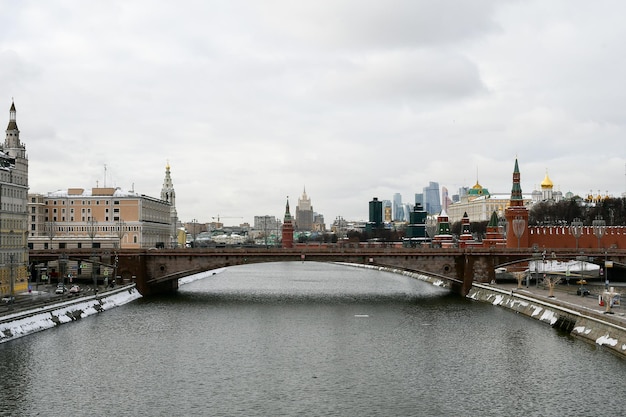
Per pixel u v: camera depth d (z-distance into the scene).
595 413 71.56
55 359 96.25
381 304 164.12
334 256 182.12
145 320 134.75
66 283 191.12
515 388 81.38
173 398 77.94
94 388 81.75
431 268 184.12
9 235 146.50
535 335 115.62
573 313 119.75
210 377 87.56
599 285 191.62
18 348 102.88
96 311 145.25
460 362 95.50
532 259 181.75
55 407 74.00
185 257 182.75
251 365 94.50
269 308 156.50
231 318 139.12
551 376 86.50
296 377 87.69
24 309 116.44
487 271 183.38
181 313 146.25
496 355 99.62
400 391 80.88
